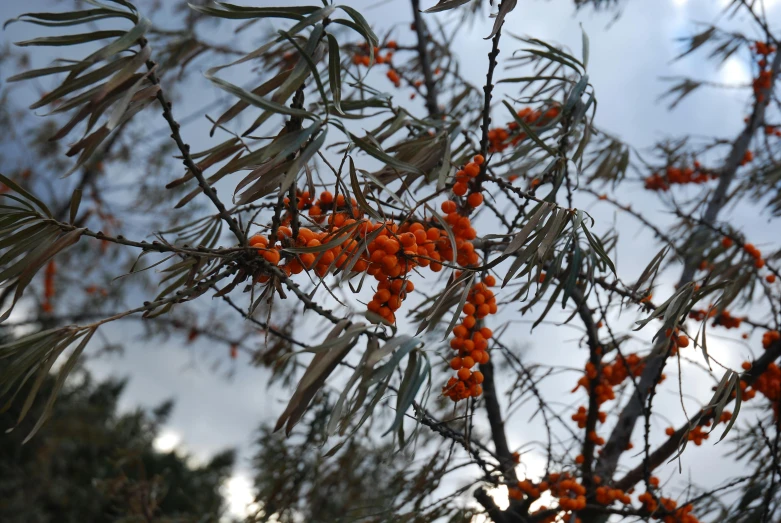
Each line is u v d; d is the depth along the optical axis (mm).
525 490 703
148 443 2898
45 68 372
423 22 1019
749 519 716
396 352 397
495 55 483
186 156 397
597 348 765
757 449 792
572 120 613
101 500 2426
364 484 912
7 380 390
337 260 433
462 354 486
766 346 796
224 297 604
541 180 578
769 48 1139
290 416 387
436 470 669
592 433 759
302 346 692
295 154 415
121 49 378
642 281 514
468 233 495
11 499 2285
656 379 650
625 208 963
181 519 1050
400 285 431
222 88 375
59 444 2350
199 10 399
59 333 400
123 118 387
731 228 935
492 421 800
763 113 1163
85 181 1550
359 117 424
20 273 387
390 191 452
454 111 915
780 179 1018
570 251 518
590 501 742
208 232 564
